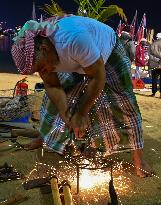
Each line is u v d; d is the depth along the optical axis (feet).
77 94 12.07
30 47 9.13
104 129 12.33
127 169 13.07
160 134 17.74
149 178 12.41
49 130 12.67
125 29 29.60
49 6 18.79
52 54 9.62
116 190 11.50
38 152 14.38
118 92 12.07
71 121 10.68
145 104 26.53
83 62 9.59
